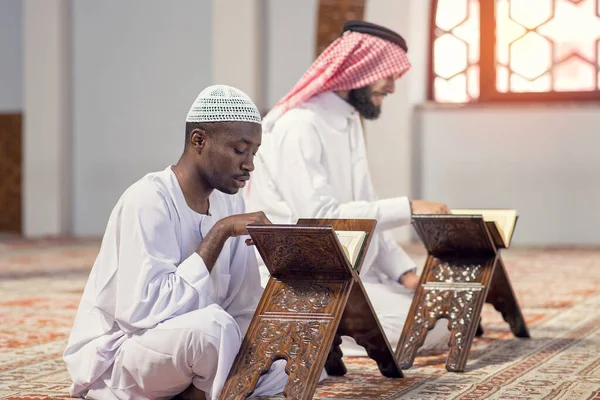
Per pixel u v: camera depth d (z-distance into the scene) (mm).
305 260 2840
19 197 12984
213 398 2752
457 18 11477
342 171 4184
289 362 2762
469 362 3805
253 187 4086
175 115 12312
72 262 8984
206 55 12180
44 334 4699
